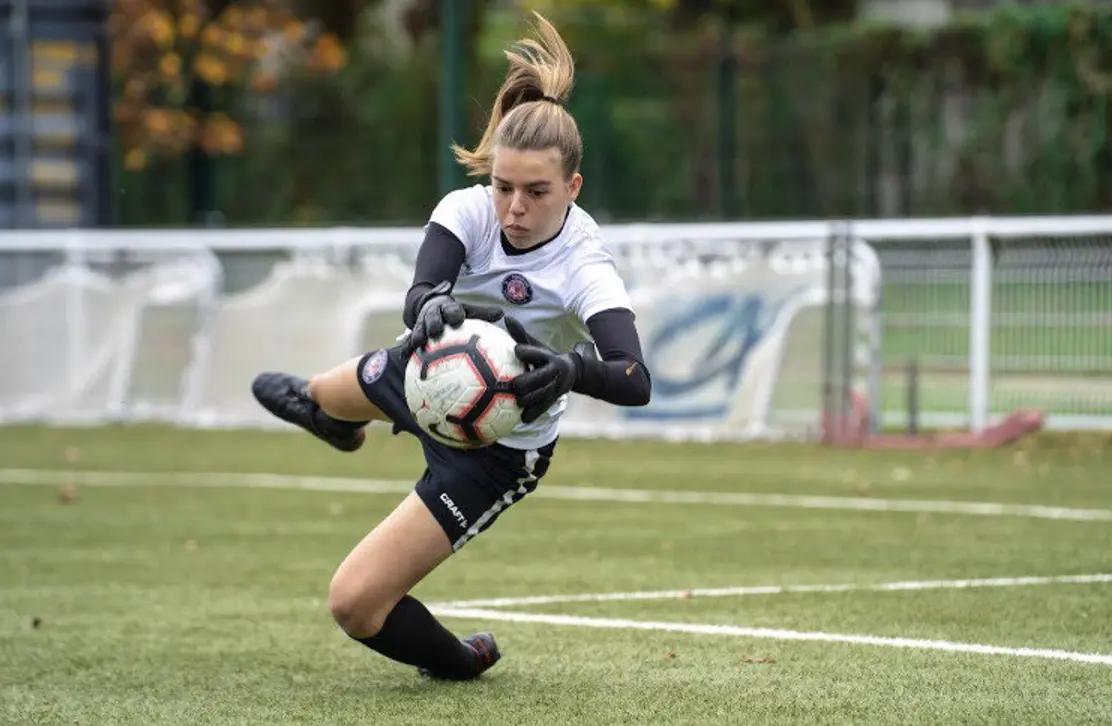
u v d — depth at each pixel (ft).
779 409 170.71
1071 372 167.94
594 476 143.54
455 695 62.18
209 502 128.67
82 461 157.89
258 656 70.90
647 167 310.04
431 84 316.40
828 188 310.45
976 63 307.78
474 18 320.09
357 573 60.29
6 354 194.80
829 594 85.66
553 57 58.70
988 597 84.12
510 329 55.93
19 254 195.11
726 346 172.04
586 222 59.57
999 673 65.57
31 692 64.03
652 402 174.29
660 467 149.89
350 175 318.65
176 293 190.49
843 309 166.40
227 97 319.06
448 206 59.36
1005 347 171.12
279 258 186.91
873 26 311.68
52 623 79.25
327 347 183.93
